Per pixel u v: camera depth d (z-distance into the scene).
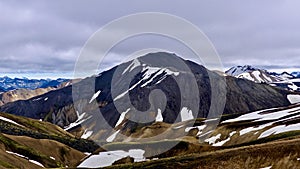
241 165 58.91
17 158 122.56
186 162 62.53
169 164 61.38
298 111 119.06
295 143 59.41
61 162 151.38
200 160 62.84
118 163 59.47
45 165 136.38
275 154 57.94
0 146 131.75
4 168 91.44
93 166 63.38
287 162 55.59
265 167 56.91
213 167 59.62
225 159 61.31
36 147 156.25
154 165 61.03
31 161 132.88
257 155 59.56
